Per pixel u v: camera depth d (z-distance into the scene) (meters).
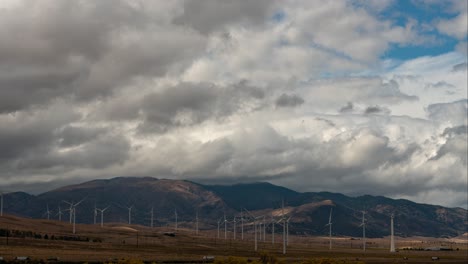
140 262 180.88
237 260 171.62
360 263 188.38
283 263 191.88
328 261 186.38
